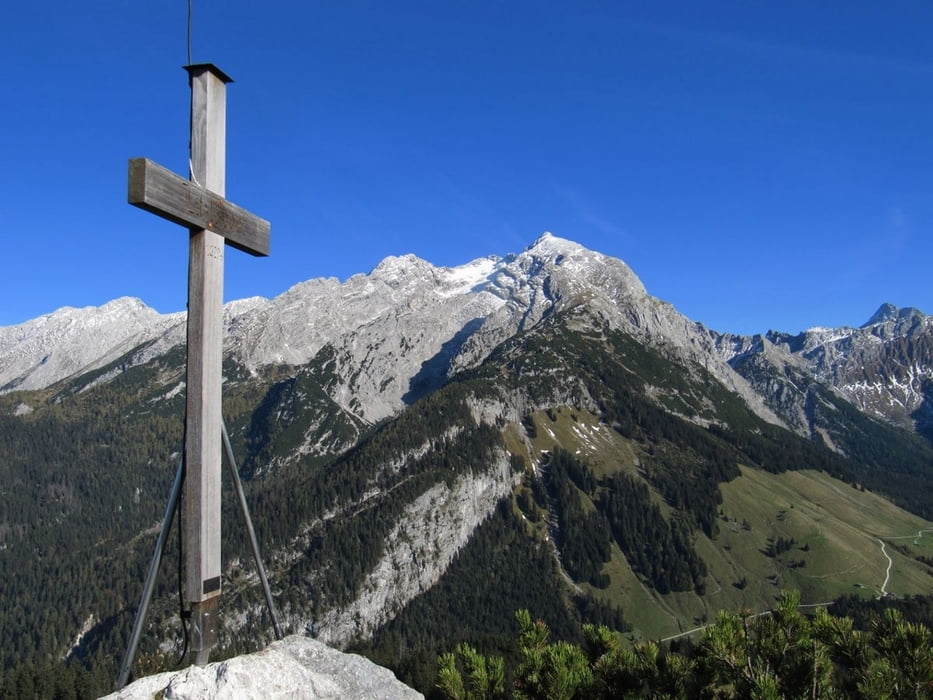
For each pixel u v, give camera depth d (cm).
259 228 1423
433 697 1326
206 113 1298
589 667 1393
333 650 1238
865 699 1123
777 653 1248
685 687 1287
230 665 1024
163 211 1148
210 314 1259
